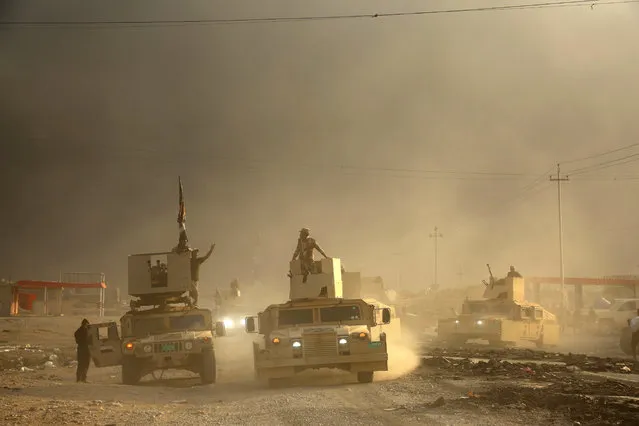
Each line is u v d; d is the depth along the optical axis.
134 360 36.28
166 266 39.28
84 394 30.38
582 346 66.50
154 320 38.00
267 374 31.61
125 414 24.33
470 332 62.03
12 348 55.09
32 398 29.03
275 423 21.05
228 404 26.36
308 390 29.67
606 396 24.66
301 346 31.59
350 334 31.78
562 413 21.06
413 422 20.28
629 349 50.12
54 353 54.62
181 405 26.91
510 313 63.12
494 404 22.98
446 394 26.55
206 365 35.88
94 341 37.06
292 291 35.28
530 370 35.31
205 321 38.22
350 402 25.28
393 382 31.56
